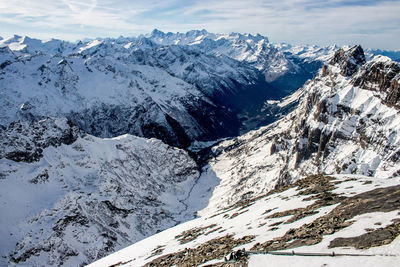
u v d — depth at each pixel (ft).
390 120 463.01
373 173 440.86
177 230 239.71
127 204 650.02
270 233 120.26
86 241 499.92
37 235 465.88
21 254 432.66
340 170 495.41
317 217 117.60
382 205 102.89
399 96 466.29
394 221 86.79
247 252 102.47
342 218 105.09
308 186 187.62
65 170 645.92
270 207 169.27
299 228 110.52
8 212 483.92
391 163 424.05
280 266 84.74
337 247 84.02
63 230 488.85
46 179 593.83
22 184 554.87
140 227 618.44
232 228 159.02
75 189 609.42
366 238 82.48
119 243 539.70
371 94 527.40
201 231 190.70
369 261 71.77
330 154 540.11
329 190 158.10
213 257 116.67
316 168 550.77
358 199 119.34
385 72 508.94
